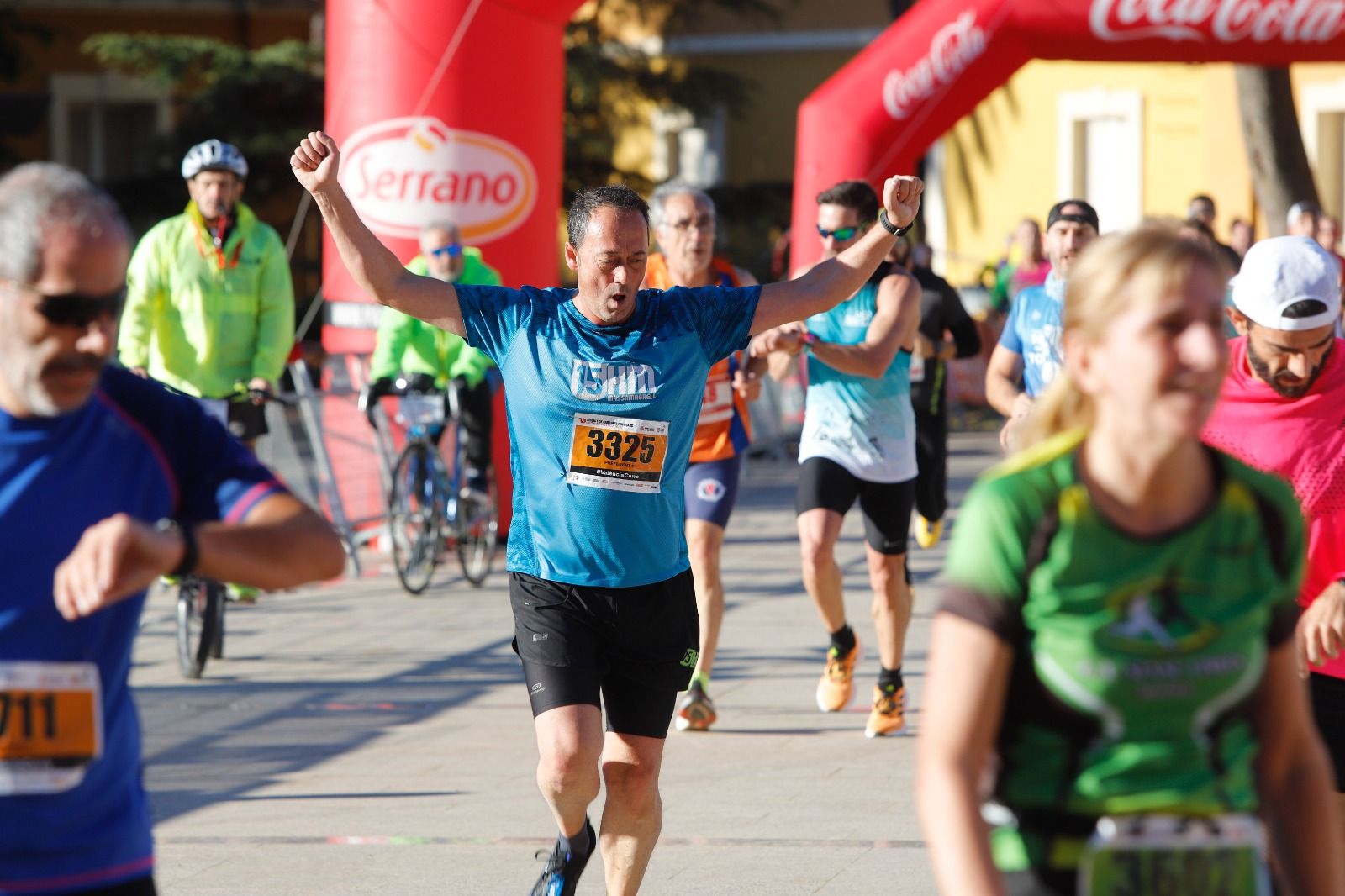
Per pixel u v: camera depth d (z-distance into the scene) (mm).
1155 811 7109
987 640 7008
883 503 19922
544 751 12422
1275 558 7062
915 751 19375
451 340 30062
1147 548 6918
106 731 7539
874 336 19078
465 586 31484
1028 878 7141
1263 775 7523
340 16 34375
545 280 35438
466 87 33875
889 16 76312
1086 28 34094
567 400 12867
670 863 15320
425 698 22500
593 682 12773
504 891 14719
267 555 7516
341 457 32844
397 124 33906
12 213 7117
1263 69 50344
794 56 79750
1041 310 19797
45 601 7359
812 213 35281
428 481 30234
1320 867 7492
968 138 70000
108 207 7277
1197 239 6961
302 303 71562
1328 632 10609
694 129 84000
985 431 54562
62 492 7457
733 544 35250
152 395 7852
